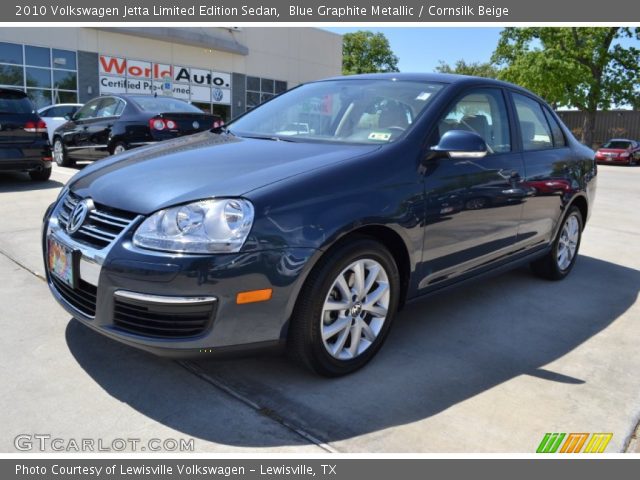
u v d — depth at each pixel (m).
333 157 2.83
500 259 3.79
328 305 2.65
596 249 6.05
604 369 3.08
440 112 3.27
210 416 2.45
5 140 7.89
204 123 9.49
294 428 2.39
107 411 2.46
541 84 28.20
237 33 26.11
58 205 3.10
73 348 3.00
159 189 2.58
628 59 28.70
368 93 3.56
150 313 2.41
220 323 2.38
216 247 2.35
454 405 2.62
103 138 9.73
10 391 2.57
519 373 2.98
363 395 2.67
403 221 2.86
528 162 3.93
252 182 2.54
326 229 2.53
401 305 3.11
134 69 22.52
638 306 4.18
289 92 4.08
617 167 21.88
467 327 3.60
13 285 3.92
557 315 3.90
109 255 2.46
